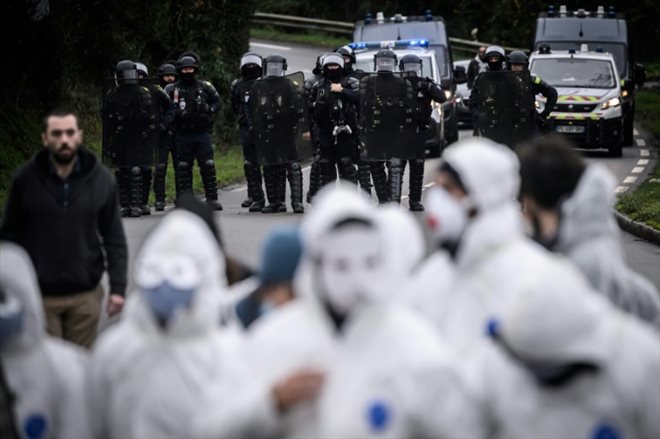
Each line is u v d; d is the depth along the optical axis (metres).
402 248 10.55
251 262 30.44
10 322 11.02
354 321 8.95
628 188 48.22
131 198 41.62
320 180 41.34
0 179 49.09
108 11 62.16
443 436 8.94
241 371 9.24
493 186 10.54
